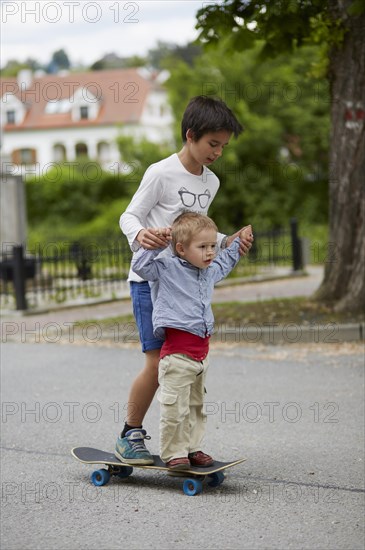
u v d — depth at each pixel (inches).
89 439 634.8
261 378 859.4
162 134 3831.2
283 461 564.4
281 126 3597.4
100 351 1046.4
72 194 3969.0
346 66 1126.4
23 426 679.1
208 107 486.6
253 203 3528.5
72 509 473.1
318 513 459.8
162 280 486.6
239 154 3521.2
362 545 411.5
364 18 1099.9
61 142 7071.9
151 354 509.4
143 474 543.2
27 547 414.9
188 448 497.7
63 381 867.4
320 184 3656.5
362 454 578.2
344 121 1133.7
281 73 3558.1
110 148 6894.7
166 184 503.5
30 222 3993.6
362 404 734.5
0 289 1657.2
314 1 1090.7
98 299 1518.2
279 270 2094.0
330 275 1182.9
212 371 900.6
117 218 3713.1
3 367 952.9
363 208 1138.0
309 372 885.2
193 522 448.1
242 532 431.8
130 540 422.9
